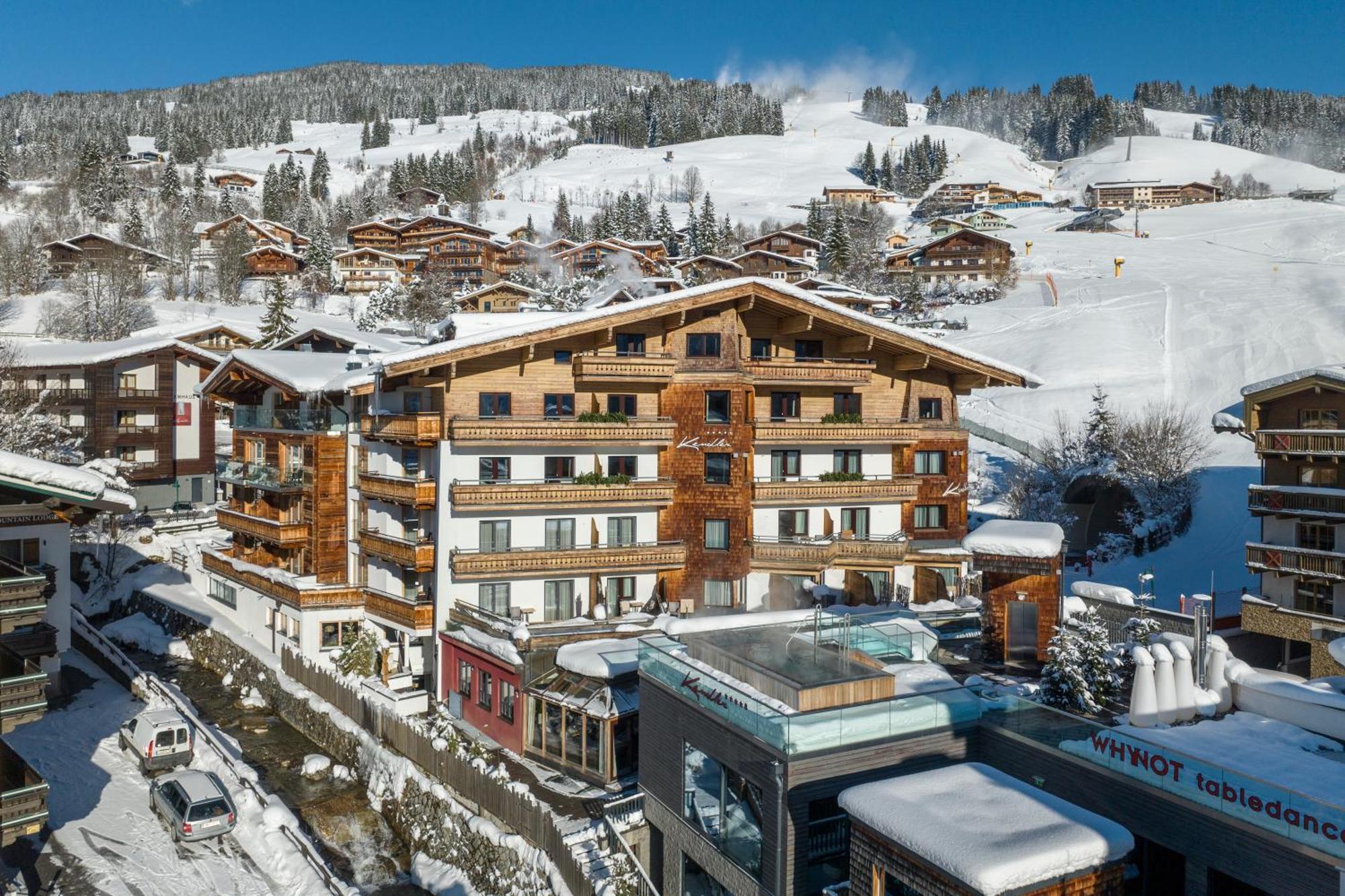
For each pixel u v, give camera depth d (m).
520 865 23.78
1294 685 19.98
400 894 25.30
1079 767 18.09
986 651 30.86
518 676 30.83
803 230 176.00
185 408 65.88
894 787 16.66
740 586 37.84
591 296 97.00
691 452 38.19
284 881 24.98
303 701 35.59
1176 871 16.47
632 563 36.75
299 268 145.38
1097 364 85.88
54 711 35.91
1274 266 121.94
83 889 24.16
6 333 92.50
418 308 112.94
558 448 36.88
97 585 50.34
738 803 20.42
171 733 31.53
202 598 49.44
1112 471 56.12
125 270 112.38
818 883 18.81
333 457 41.12
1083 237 161.25
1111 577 49.44
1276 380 33.81
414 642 38.44
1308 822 13.95
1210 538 52.28
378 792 30.08
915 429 41.38
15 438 52.19
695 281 133.62
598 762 28.25
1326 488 32.75
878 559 39.53
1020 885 13.70
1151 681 20.17
